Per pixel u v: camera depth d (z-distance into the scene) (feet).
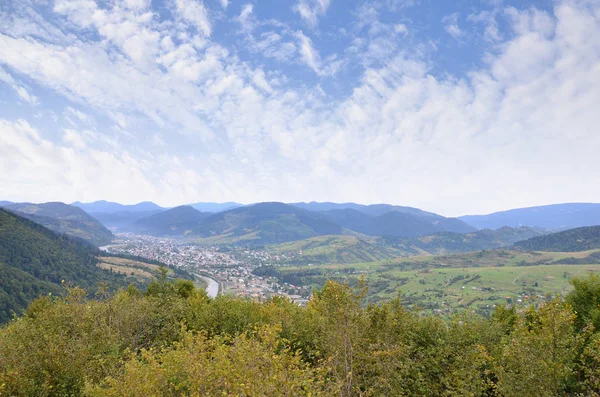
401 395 36.78
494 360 38.09
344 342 34.35
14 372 32.07
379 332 38.91
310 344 49.55
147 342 55.42
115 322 53.52
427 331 46.88
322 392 25.84
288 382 23.81
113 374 34.35
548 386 29.22
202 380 26.89
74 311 48.21
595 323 45.01
